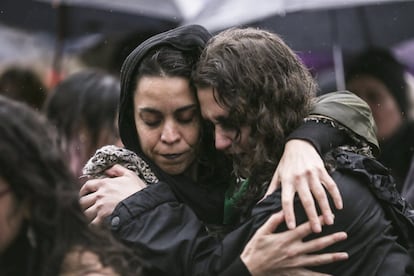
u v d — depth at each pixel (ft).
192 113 10.58
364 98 20.15
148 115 10.57
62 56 24.02
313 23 22.65
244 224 9.93
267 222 9.68
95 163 10.84
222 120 10.16
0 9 24.29
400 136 19.58
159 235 10.10
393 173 19.39
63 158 8.00
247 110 10.05
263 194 10.21
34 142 7.84
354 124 10.53
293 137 10.15
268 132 10.09
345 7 21.15
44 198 7.80
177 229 10.23
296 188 9.72
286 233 9.62
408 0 21.31
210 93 10.14
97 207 10.38
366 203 10.02
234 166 10.44
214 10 22.29
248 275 9.64
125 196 10.44
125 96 10.78
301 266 9.66
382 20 23.06
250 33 10.43
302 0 21.36
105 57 23.85
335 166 10.11
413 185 14.75
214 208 10.84
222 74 10.02
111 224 10.16
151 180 10.77
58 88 15.10
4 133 7.77
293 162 9.90
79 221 8.09
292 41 22.47
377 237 10.01
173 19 23.52
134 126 11.00
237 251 9.87
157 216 10.23
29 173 7.76
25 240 7.95
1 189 7.74
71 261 7.98
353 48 23.08
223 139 10.23
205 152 11.03
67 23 24.13
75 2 23.47
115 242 8.32
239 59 10.11
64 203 7.86
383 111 19.85
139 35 23.81
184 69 10.47
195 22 22.29
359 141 10.60
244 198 10.39
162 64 10.48
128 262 8.57
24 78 22.27
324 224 9.73
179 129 10.59
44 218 7.81
